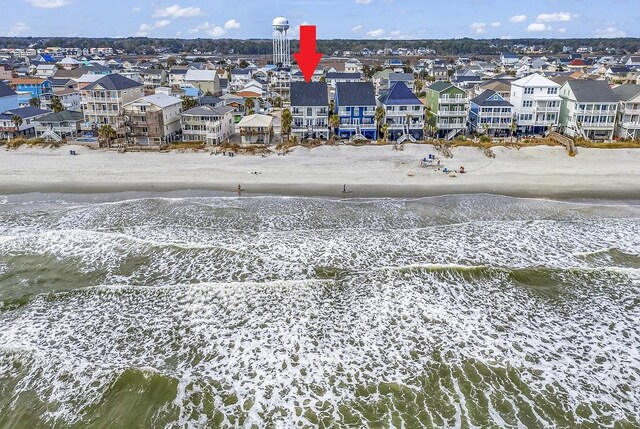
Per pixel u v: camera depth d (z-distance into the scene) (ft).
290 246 115.55
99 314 88.84
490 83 306.35
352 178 177.99
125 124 226.58
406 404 66.69
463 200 154.20
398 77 377.30
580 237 123.65
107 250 114.11
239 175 181.27
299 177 179.22
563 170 186.80
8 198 158.51
